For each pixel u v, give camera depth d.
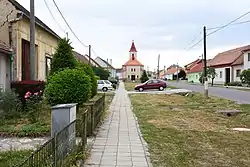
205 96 27.22
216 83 62.25
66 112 7.47
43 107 12.73
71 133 6.52
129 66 112.12
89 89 12.51
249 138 9.91
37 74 18.73
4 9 14.88
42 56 19.94
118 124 12.34
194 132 10.77
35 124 10.12
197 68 82.38
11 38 14.92
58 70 14.52
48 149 4.35
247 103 20.86
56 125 7.46
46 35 20.92
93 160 6.91
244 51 50.19
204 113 16.66
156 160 7.01
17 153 6.98
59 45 15.51
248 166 6.81
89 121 9.38
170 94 32.56
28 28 16.81
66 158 5.71
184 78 109.69
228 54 63.25
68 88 11.93
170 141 9.15
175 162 6.90
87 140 8.94
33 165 3.73
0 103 11.86
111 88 41.94
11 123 10.52
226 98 25.25
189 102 23.48
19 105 12.30
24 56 16.47
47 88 12.22
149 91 40.31
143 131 10.73
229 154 7.80
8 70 14.47
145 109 18.50
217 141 9.34
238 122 13.48
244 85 45.56
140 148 8.16
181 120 13.83
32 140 8.72
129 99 26.58
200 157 7.42
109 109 18.34
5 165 6.06
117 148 8.10
